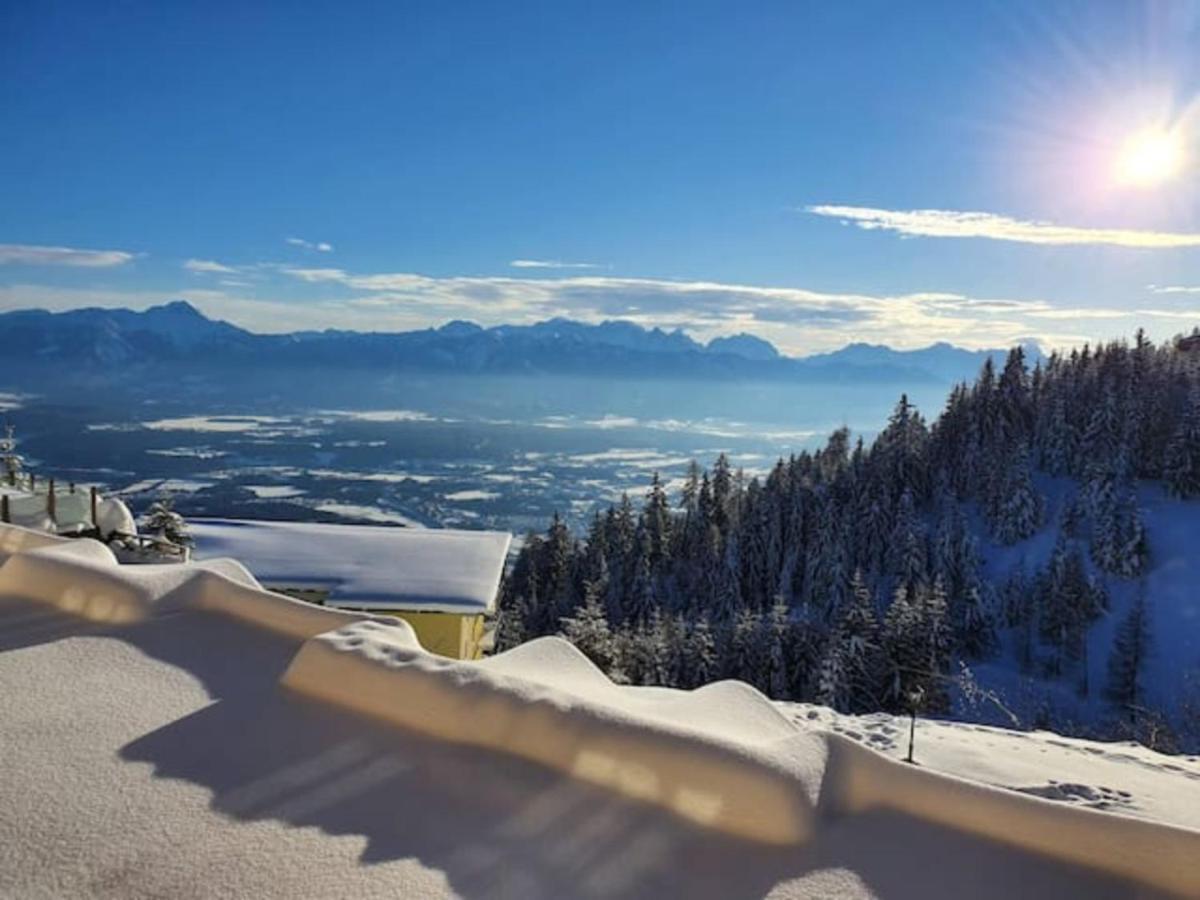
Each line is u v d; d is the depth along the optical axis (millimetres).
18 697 3537
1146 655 46312
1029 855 2549
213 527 16562
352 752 3119
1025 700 42562
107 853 2438
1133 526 53688
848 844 2604
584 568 59812
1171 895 2367
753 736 3330
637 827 2664
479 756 3076
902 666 34688
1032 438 68500
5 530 6121
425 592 12664
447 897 2303
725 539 62875
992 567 56594
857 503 61656
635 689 4172
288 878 2354
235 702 3547
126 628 4395
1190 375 67250
